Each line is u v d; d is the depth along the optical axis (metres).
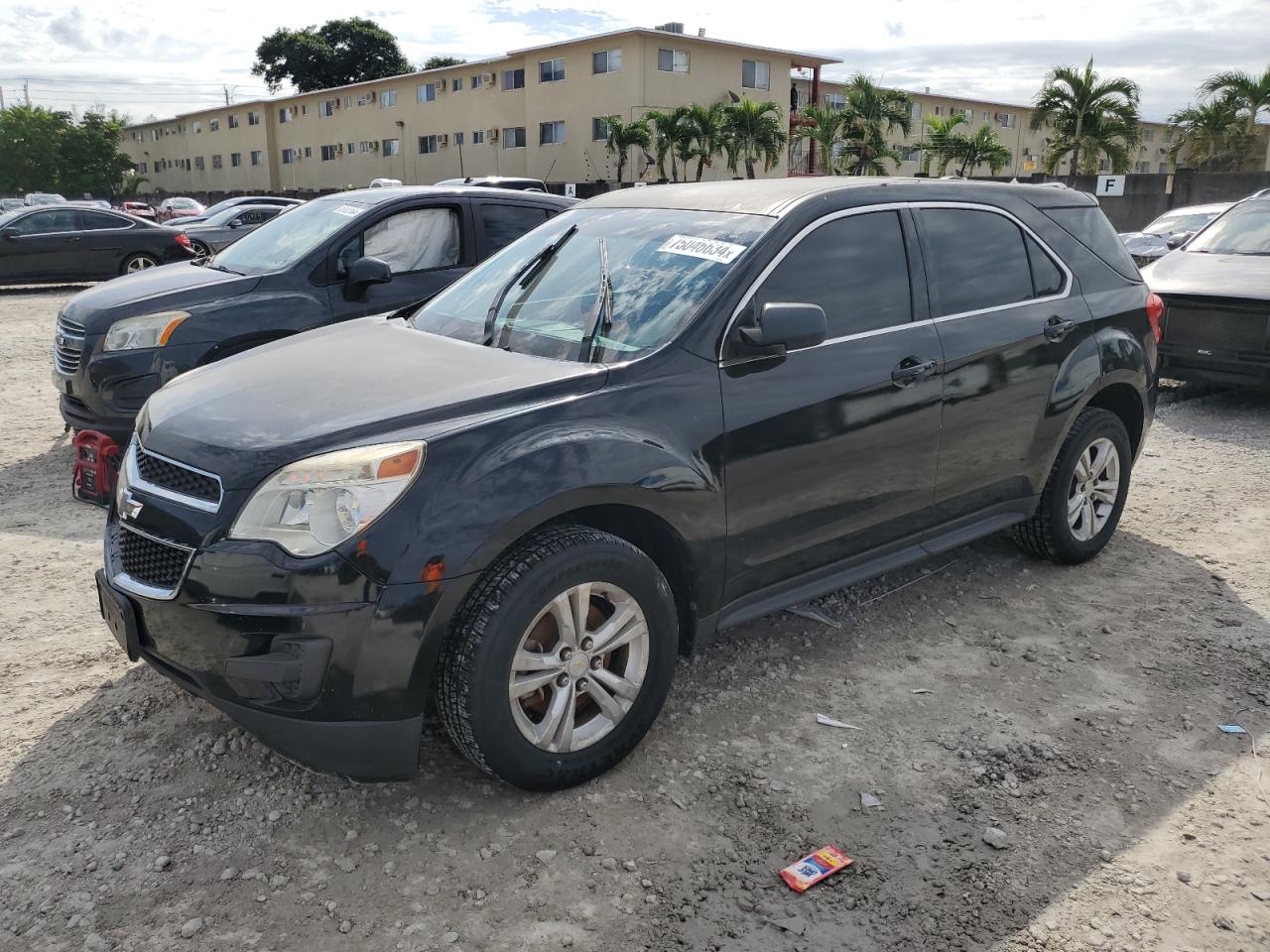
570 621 2.98
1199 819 3.01
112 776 3.15
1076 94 34.12
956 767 3.27
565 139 42.16
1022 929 2.56
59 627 4.21
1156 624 4.34
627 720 3.18
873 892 2.69
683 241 3.75
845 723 3.53
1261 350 7.70
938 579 4.82
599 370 3.22
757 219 3.70
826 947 2.49
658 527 3.27
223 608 2.72
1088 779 3.21
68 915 2.57
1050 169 35.34
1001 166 36.56
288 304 6.34
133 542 3.04
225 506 2.78
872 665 3.97
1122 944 2.51
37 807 3.00
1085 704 3.67
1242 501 5.98
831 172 37.16
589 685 3.08
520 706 2.94
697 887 2.71
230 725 3.45
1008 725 3.53
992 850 2.87
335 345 3.77
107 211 18.17
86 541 5.24
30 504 5.87
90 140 69.00
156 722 3.47
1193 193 25.28
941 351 3.97
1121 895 2.68
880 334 3.82
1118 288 4.89
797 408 3.51
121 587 2.99
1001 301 4.32
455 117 47.59
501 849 2.84
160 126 71.38
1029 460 4.48
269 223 7.35
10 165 67.19
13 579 4.71
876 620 4.38
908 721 3.55
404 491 2.75
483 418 2.96
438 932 2.53
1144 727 3.52
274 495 2.75
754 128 36.41
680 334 3.34
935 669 3.94
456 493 2.79
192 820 2.95
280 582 2.67
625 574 3.06
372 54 71.44
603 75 39.84
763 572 3.58
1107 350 4.68
